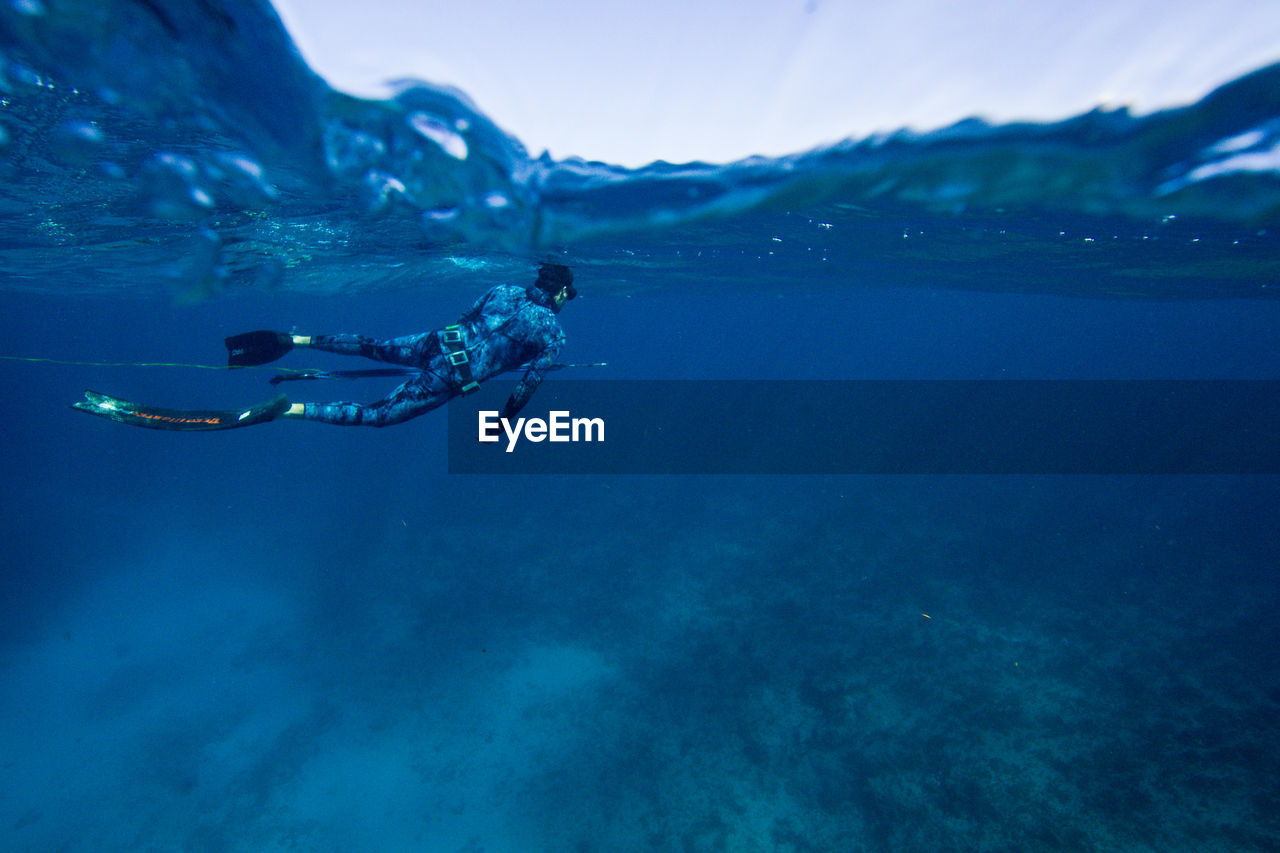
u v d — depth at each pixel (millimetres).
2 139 3818
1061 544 16234
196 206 5578
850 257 10250
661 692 11422
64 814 9953
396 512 22031
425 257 9133
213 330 52469
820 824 8617
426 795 9914
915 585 14547
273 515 22250
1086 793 8359
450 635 13758
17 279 13352
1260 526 16594
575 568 16922
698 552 17688
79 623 15312
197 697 12422
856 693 10867
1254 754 8523
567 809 9320
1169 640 11500
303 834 9430
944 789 8797
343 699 12070
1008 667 11156
